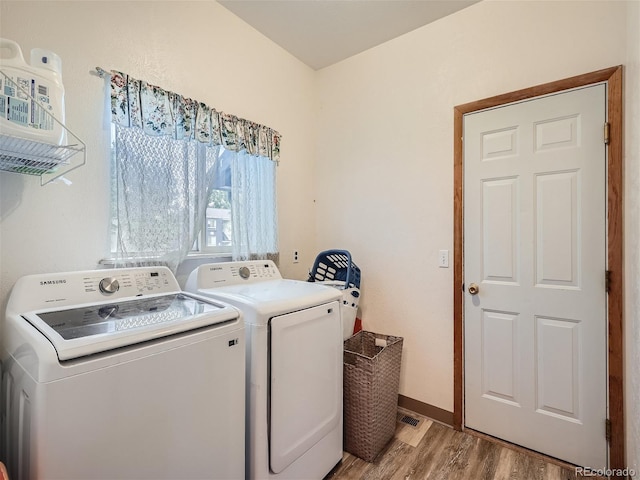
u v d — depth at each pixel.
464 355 1.95
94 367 0.81
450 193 2.00
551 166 1.67
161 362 0.94
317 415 1.49
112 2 1.46
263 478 1.25
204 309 1.19
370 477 1.59
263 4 1.91
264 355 1.24
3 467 0.77
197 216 1.73
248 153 2.00
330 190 2.58
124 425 0.86
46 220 1.28
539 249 1.72
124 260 1.46
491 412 1.86
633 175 1.39
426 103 2.09
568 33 1.63
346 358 1.91
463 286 1.95
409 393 2.17
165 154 1.59
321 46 2.33
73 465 0.78
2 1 1.16
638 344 1.31
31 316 1.02
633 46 1.36
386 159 2.28
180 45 1.72
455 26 1.98
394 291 2.24
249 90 2.10
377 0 1.88
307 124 2.59
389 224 2.26
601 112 1.54
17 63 1.02
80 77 1.36
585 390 1.60
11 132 0.99
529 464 1.66
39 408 0.74
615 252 1.51
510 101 1.78
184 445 1.00
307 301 1.43
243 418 1.19
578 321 1.62
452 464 1.67
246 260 1.99
